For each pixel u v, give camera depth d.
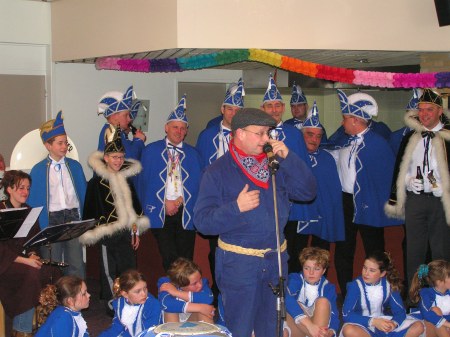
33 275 4.87
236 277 3.61
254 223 3.56
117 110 5.93
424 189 5.61
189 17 5.66
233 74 8.45
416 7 6.46
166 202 5.62
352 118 5.84
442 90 6.94
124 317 4.57
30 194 5.41
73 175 5.60
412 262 5.71
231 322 3.69
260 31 5.93
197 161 5.72
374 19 6.35
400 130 6.55
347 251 5.97
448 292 4.81
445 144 5.57
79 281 4.34
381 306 4.86
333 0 6.19
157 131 8.07
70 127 7.61
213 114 8.51
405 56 7.07
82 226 4.80
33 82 7.57
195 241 5.89
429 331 4.78
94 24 6.74
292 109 6.92
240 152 3.62
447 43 6.55
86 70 7.67
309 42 6.13
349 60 7.52
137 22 6.09
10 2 7.31
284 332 4.70
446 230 5.64
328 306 4.70
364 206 5.81
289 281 4.89
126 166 5.58
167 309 4.66
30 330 4.94
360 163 5.83
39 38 7.50
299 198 3.70
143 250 5.90
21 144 6.12
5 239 4.71
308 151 5.77
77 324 4.33
